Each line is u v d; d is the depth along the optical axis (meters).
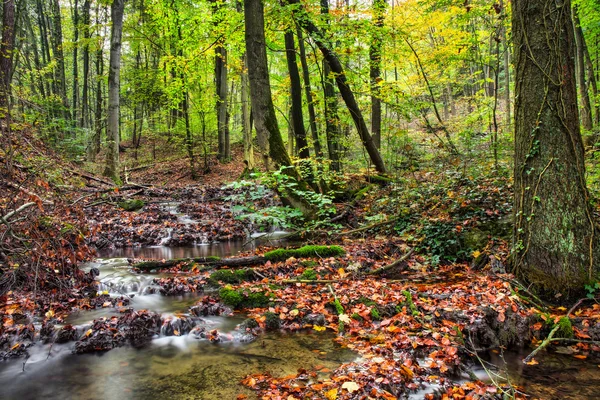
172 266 6.96
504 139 10.12
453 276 6.08
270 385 3.37
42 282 5.49
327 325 4.73
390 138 12.66
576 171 4.84
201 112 20.22
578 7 11.33
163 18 17.95
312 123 12.90
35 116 7.71
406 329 4.35
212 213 12.22
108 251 8.73
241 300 5.37
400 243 7.68
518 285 4.97
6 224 4.95
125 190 14.05
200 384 3.49
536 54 4.90
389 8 12.24
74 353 4.16
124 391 3.41
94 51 25.11
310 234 9.08
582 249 4.77
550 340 3.96
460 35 12.53
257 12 8.80
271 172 7.98
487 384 3.40
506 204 7.19
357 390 3.14
